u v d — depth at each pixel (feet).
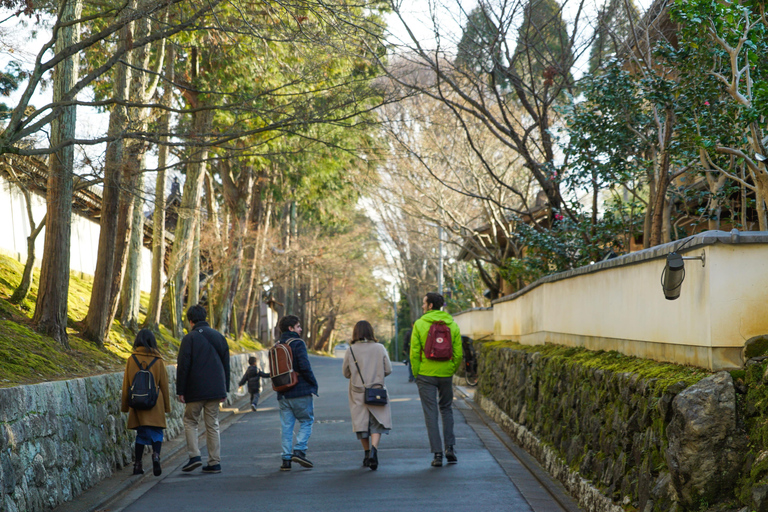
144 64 41.34
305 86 34.50
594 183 38.47
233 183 87.71
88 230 65.31
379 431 28.53
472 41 44.73
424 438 36.37
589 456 21.04
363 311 237.04
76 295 50.90
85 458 24.67
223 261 84.43
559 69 45.55
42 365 28.07
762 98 19.93
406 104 62.34
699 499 13.28
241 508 22.02
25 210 49.96
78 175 31.86
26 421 20.01
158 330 58.44
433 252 120.06
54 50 33.53
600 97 34.86
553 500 22.54
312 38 30.07
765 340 14.19
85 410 25.34
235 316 93.20
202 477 27.40
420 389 29.12
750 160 21.61
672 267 15.11
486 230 77.10
